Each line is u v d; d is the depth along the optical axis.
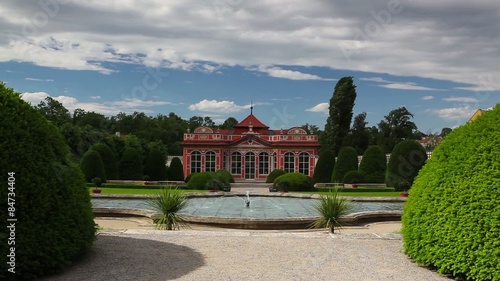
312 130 82.50
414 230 8.15
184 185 37.56
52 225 7.23
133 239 9.95
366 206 22.88
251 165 51.84
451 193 7.51
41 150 7.33
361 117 83.44
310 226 15.81
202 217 16.02
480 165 7.34
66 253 7.47
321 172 41.44
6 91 7.46
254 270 7.67
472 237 7.06
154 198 16.98
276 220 15.73
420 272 7.72
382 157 37.75
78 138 47.12
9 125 7.01
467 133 7.99
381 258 8.60
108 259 8.19
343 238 10.45
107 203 23.02
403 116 78.44
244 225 15.72
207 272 7.48
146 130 71.56
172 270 7.57
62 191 7.54
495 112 7.89
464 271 7.13
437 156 8.34
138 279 7.05
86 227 8.11
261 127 59.94
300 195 26.64
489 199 7.04
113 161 39.56
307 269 7.80
